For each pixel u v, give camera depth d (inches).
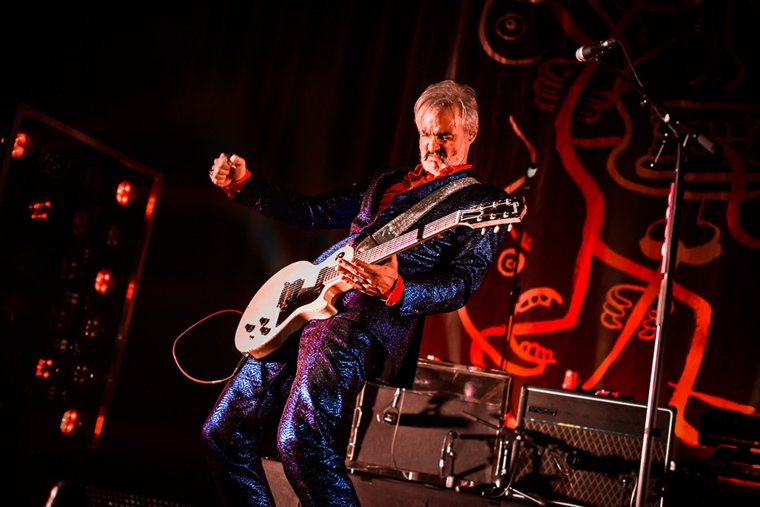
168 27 195.9
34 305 160.1
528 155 190.9
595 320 179.3
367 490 117.6
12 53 165.0
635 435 120.3
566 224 185.6
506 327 169.5
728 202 178.4
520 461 122.6
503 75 196.1
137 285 180.5
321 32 205.9
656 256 179.8
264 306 95.3
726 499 135.2
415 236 83.6
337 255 91.0
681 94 185.6
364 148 197.6
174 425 185.0
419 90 198.7
